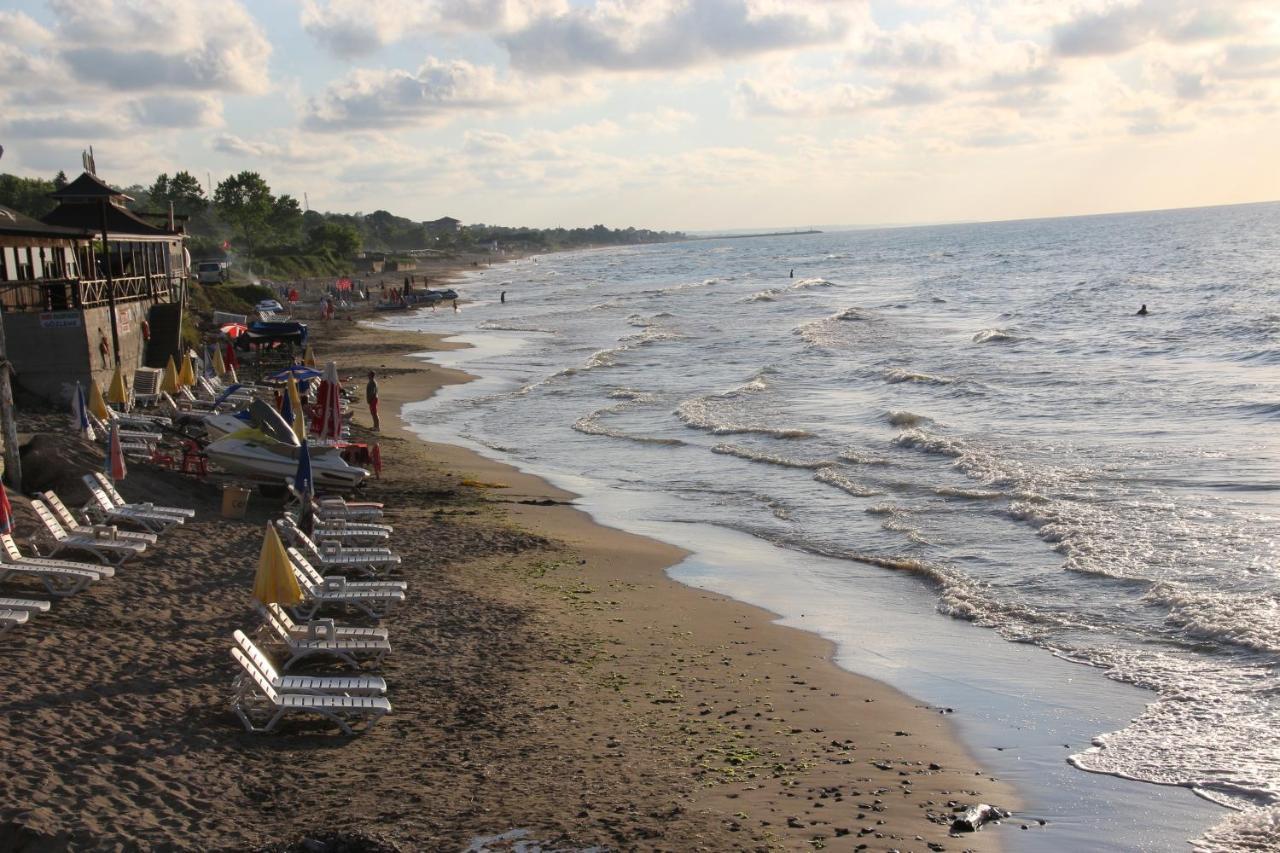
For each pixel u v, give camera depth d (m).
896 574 17.45
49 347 26.94
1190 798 9.73
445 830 8.51
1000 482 22.69
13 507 16.41
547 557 18.16
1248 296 64.19
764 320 67.56
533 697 11.79
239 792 8.99
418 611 14.79
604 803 9.19
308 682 10.68
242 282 86.56
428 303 90.75
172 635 12.59
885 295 85.31
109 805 8.45
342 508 19.48
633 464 26.66
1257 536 17.91
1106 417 30.02
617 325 68.38
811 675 13.02
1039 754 10.76
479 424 33.03
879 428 30.14
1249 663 12.88
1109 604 15.34
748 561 18.33
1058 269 105.38
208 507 19.20
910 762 10.50
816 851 8.47
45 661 11.28
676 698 12.03
